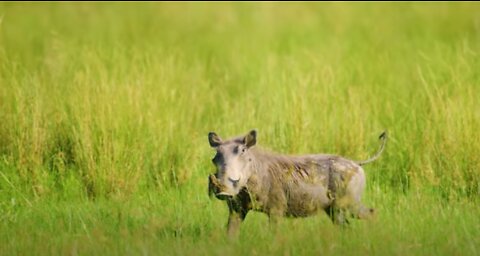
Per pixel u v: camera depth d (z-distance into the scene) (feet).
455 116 115.96
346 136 118.62
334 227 86.84
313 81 131.64
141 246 81.25
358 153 115.96
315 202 91.71
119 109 118.01
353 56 164.25
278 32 204.85
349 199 91.25
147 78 133.18
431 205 96.37
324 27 209.97
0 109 119.14
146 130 118.01
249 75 159.12
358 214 91.30
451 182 108.58
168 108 126.00
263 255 79.25
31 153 113.80
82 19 215.31
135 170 111.96
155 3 229.04
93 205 103.09
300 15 221.05
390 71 155.12
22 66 145.79
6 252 82.17
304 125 118.83
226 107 134.10
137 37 187.01
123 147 112.98
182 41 190.39
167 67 144.25
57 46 165.99
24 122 116.26
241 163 86.33
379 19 207.82
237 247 81.41
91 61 146.72
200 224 91.97
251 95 139.33
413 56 168.45
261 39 195.93
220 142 88.12
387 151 118.73
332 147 118.21
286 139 119.03
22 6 228.43
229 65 169.48
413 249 80.79
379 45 179.01
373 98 131.23
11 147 115.75
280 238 81.25
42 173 113.19
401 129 123.65
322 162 92.63
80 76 128.57
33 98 119.55
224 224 93.50
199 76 153.17
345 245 82.64
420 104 127.75
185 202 102.68
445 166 111.55
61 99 123.85
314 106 124.06
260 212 97.25
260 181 89.66
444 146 112.37
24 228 90.84
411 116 125.80
